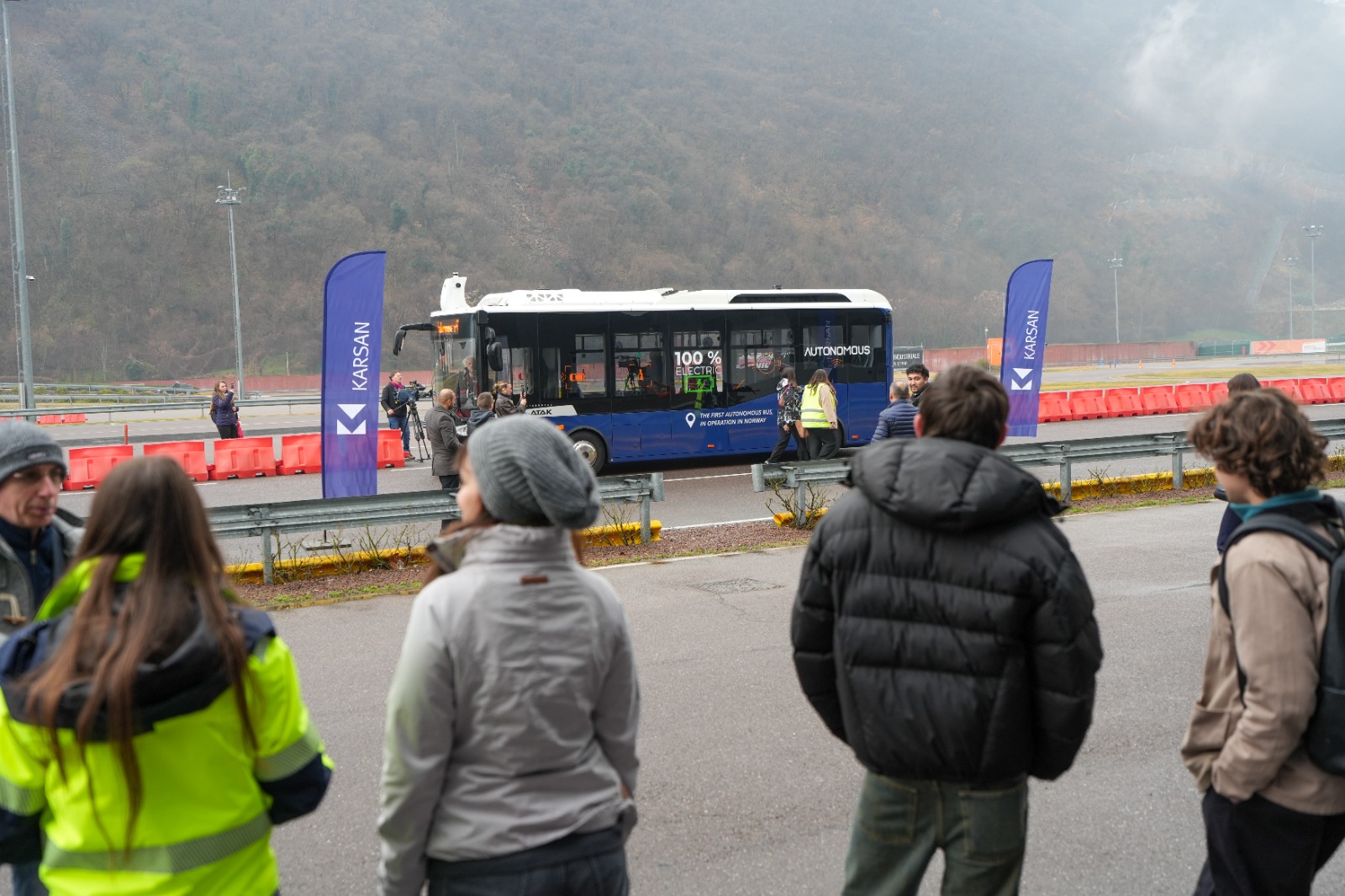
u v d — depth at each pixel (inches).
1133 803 184.2
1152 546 416.5
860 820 111.8
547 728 91.0
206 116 5349.4
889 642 103.2
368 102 6038.4
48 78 5093.5
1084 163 7204.7
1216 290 6205.7
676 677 259.9
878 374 784.3
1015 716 99.7
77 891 81.6
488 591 90.4
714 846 170.4
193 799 82.4
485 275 4938.5
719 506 563.8
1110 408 1151.6
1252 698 96.9
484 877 89.3
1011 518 99.0
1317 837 100.1
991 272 5890.8
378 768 207.3
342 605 345.7
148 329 4229.8
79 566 83.5
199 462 756.0
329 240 4763.8
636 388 713.0
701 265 5551.2
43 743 81.4
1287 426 102.9
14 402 1953.7
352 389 478.6
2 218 4284.0
